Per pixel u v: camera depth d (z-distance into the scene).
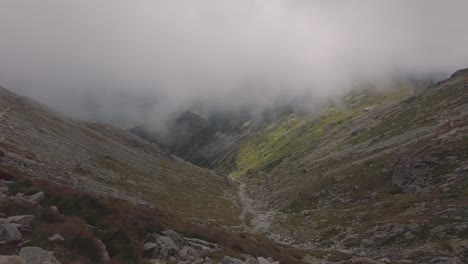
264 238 60.59
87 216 22.34
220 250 29.08
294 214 91.94
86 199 23.95
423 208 59.41
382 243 52.09
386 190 83.88
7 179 25.50
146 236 23.98
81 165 80.31
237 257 28.34
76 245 17.92
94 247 18.42
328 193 98.25
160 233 26.08
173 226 31.19
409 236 50.41
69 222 19.61
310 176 134.50
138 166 127.12
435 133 103.25
